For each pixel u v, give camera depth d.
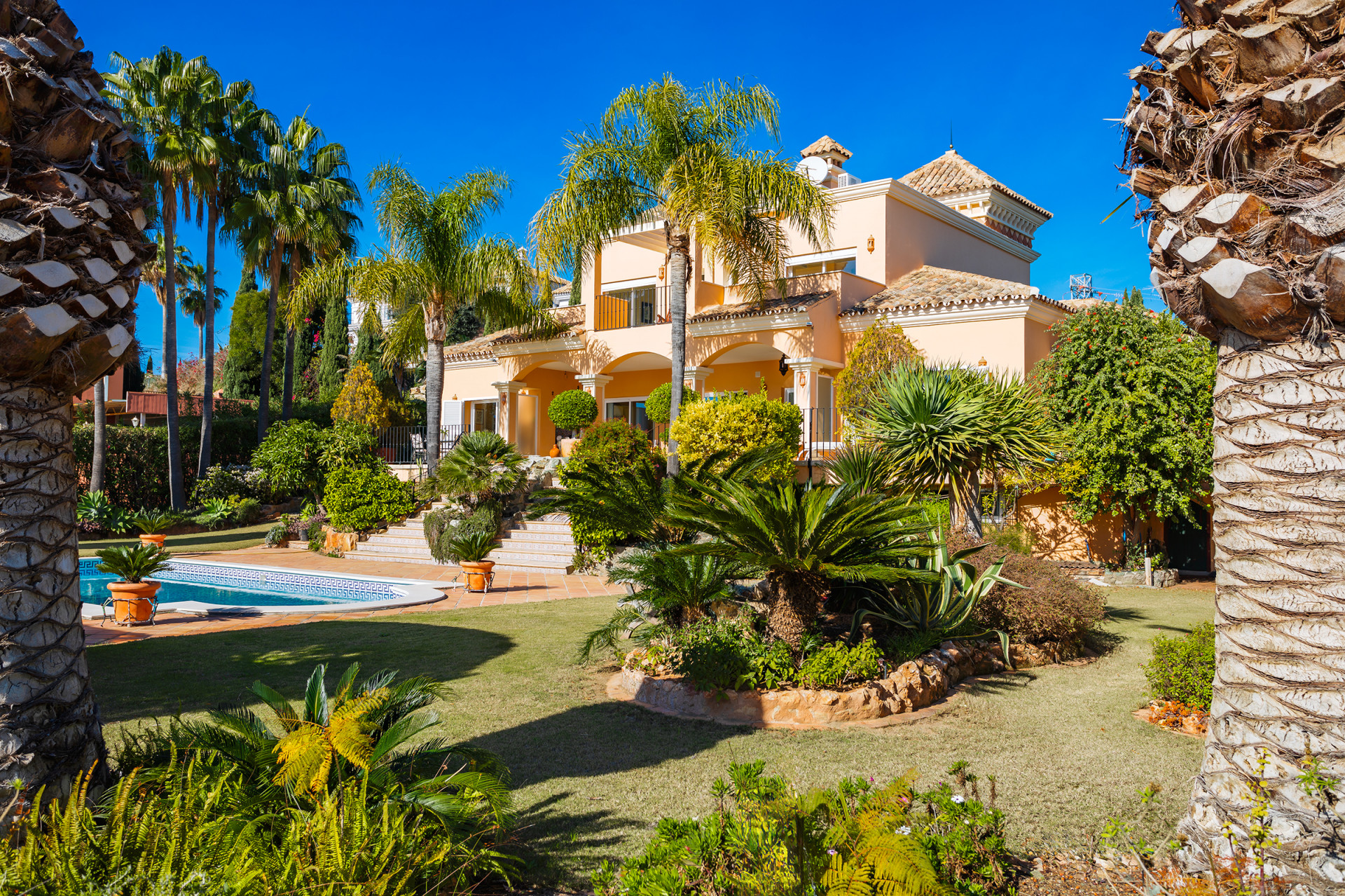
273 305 30.47
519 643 9.66
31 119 3.36
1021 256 29.33
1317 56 2.94
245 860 3.06
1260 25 3.08
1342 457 3.03
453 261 22.72
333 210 31.55
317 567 18.34
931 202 24.02
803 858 3.35
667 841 3.74
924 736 6.40
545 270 19.03
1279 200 3.03
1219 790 3.28
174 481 26.11
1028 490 17.30
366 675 7.99
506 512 20.31
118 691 7.28
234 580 17.06
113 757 4.61
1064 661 9.34
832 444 19.98
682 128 18.17
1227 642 3.31
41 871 2.87
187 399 40.47
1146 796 4.22
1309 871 2.92
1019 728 6.66
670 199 17.48
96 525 23.94
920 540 8.49
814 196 18.14
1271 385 3.19
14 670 3.31
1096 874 4.02
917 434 10.88
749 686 6.92
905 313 20.36
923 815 3.99
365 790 3.65
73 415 3.69
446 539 18.69
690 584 7.80
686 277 18.30
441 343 23.62
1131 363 16.48
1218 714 3.34
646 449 19.41
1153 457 16.11
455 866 3.81
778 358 23.97
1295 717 3.07
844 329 21.27
